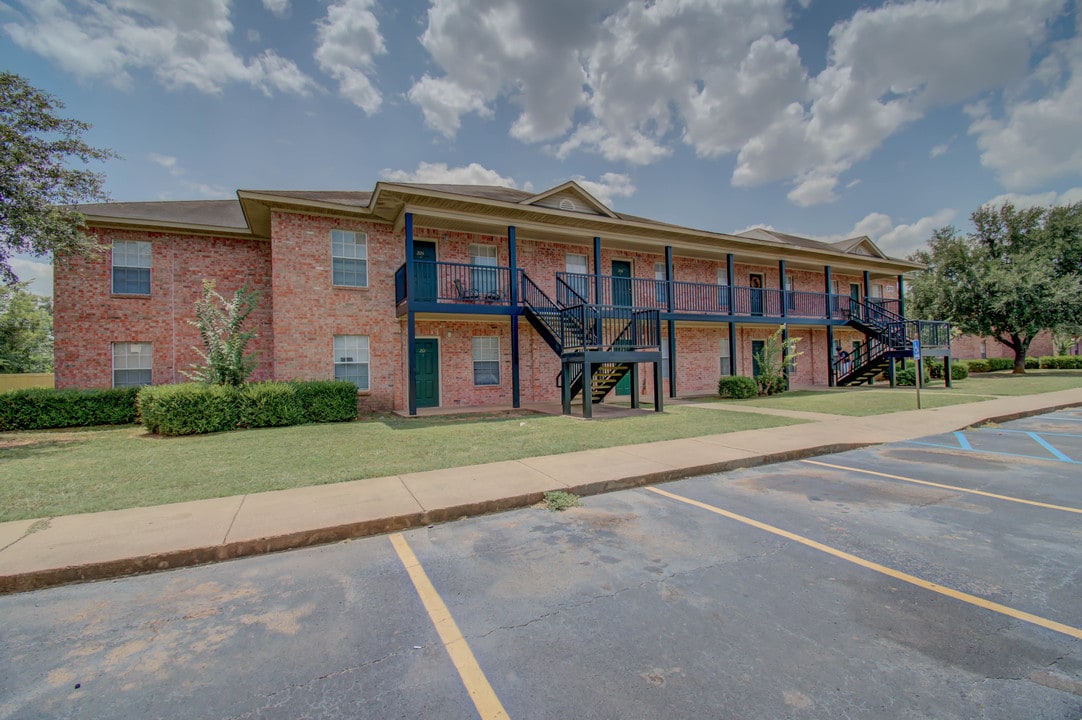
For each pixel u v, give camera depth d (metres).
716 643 2.43
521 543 3.89
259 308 13.37
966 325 26.58
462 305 12.02
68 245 10.11
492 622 2.69
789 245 18.05
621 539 3.93
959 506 4.64
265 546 3.78
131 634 2.64
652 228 14.78
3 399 9.96
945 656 2.29
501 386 14.06
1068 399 13.11
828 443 7.47
